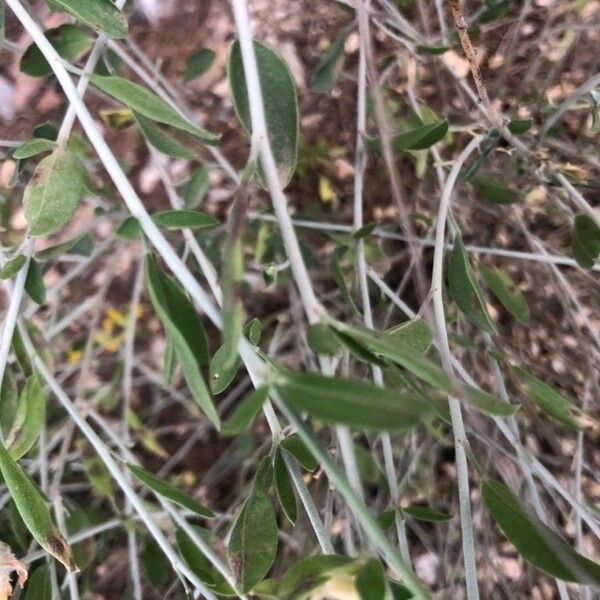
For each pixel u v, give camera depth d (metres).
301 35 0.41
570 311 0.31
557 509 0.34
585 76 0.34
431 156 0.35
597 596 0.27
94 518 0.36
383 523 0.21
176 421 0.45
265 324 0.41
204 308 0.16
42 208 0.18
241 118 0.19
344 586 0.13
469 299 0.21
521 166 0.29
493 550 0.32
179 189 0.43
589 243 0.24
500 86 0.33
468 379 0.24
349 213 0.40
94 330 0.37
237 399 0.43
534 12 0.35
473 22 0.32
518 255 0.27
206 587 0.19
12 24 0.42
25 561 0.22
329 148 0.40
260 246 0.35
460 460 0.18
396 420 0.11
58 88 0.42
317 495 0.33
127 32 0.19
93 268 0.43
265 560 0.17
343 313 0.40
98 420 0.32
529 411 0.32
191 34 0.42
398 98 0.34
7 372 0.22
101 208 0.35
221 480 0.42
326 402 0.11
